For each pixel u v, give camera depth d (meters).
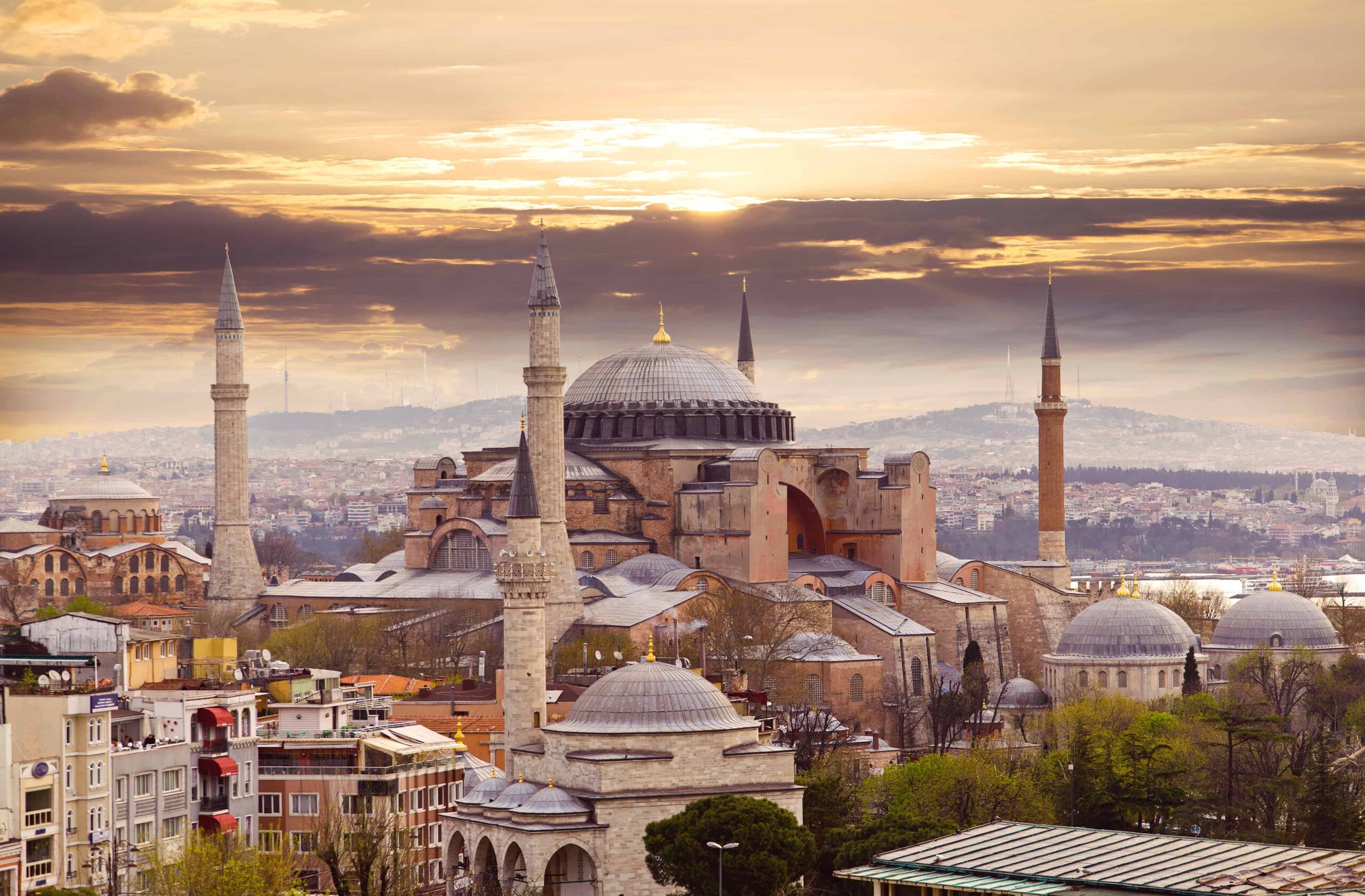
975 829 148.88
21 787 142.50
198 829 151.12
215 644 198.12
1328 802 177.25
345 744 169.75
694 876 146.12
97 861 147.38
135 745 156.50
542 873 153.88
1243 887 124.00
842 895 150.38
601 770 156.88
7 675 166.25
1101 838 142.25
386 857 149.88
